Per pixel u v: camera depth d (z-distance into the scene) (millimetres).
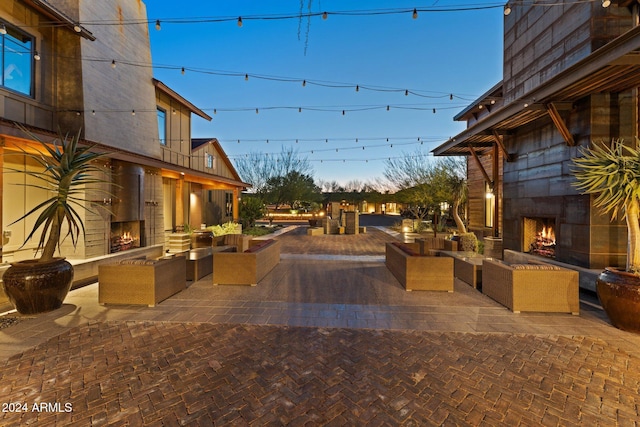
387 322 4250
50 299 4520
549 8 6902
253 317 4418
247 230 17609
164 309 4723
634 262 4105
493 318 4398
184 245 10750
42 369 3014
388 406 2508
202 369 3035
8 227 6316
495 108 10781
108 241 7523
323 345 3562
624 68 4441
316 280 6566
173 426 2273
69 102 7586
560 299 4586
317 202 33406
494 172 9562
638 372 3010
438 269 5746
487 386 2783
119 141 8969
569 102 5902
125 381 2826
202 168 15195
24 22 6754
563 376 2941
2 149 5344
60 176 4969
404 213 32312
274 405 2514
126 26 9406
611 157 4238
